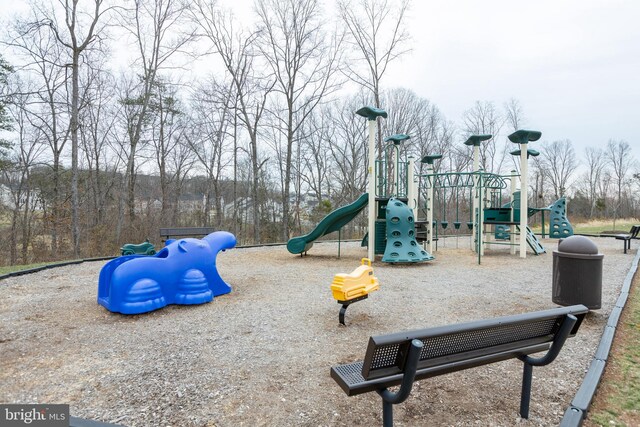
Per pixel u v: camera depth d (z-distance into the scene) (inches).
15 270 307.9
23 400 101.3
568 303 175.5
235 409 96.3
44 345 143.3
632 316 178.9
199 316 183.0
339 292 170.7
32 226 704.4
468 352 86.0
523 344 92.4
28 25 586.6
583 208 1784.0
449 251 498.0
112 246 737.6
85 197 802.8
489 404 99.2
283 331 160.6
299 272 317.7
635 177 1706.4
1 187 701.9
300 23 862.5
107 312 189.3
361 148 1099.9
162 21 754.8
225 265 359.6
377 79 930.1
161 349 139.3
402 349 74.8
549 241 628.7
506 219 465.7
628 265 345.4
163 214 894.4
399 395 75.2
